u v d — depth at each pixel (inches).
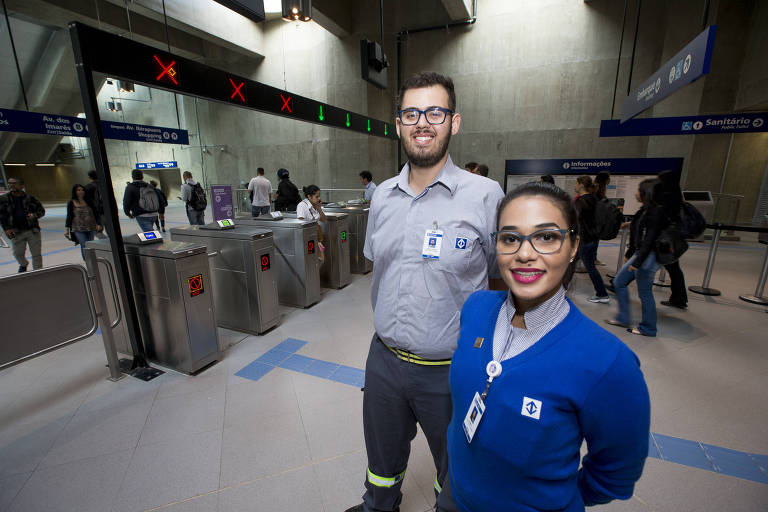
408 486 69.9
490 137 379.2
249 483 70.7
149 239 112.0
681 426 84.7
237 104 138.8
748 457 75.5
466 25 367.6
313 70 447.8
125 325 120.3
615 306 162.2
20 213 187.0
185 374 110.1
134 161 714.8
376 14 388.5
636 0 315.9
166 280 106.6
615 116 339.0
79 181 850.8
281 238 166.1
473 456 29.1
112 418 89.9
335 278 195.0
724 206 315.6
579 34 336.5
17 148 721.6
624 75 330.0
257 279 133.4
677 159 274.2
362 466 74.5
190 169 615.5
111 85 582.9
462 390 31.0
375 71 199.6
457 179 46.3
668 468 72.8
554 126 357.7
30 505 66.8
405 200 47.7
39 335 88.0
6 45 412.2
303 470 73.6
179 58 111.4
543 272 26.6
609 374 24.1
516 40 355.6
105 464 75.7
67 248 283.6
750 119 225.0
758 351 119.5
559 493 26.4
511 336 29.2
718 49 301.4
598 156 349.7
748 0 290.4
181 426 86.8
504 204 28.7
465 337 32.9
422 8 372.8
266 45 472.4
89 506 66.4
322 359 118.4
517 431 26.1
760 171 314.2
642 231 128.7
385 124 273.1
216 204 309.7
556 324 27.1
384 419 50.7
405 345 45.8
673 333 133.6
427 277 44.5
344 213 204.1
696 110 310.3
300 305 167.3
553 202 26.5
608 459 27.5
